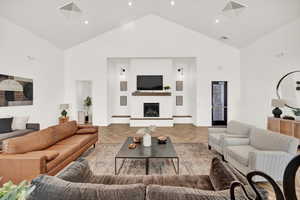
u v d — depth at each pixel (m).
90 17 5.61
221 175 1.56
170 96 7.60
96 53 7.36
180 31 7.28
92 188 1.07
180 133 6.07
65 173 1.50
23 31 4.89
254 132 3.23
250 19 4.97
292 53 4.58
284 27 4.85
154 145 3.37
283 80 4.90
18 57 4.70
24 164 2.20
